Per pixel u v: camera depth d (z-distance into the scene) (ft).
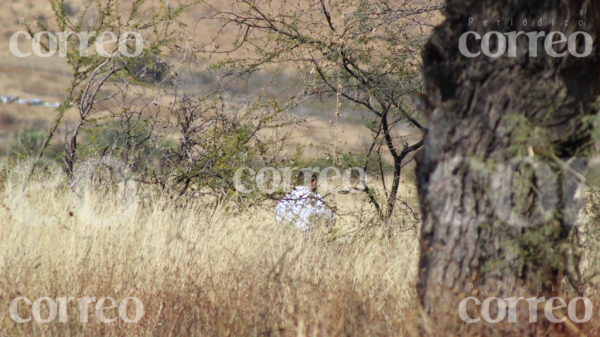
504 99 46.37
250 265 67.41
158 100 102.63
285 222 95.14
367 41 102.47
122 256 70.23
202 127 103.86
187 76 103.76
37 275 63.05
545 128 45.96
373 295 59.16
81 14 100.99
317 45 103.40
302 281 59.41
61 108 102.06
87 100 101.24
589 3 45.91
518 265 47.01
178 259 70.85
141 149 102.83
